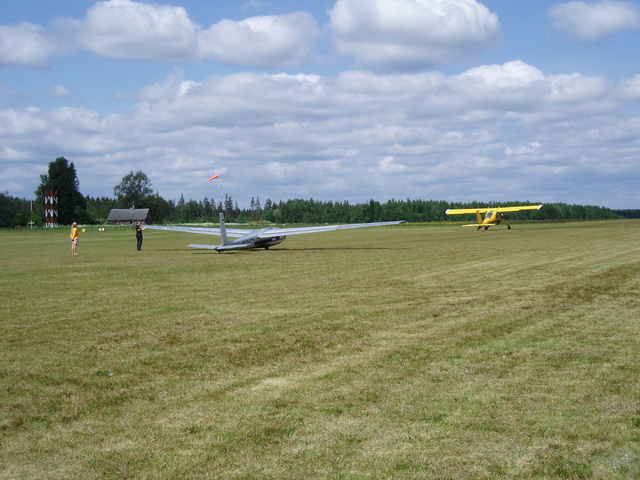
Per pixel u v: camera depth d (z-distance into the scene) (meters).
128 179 176.25
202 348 9.23
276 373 7.75
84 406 6.53
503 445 5.31
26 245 49.00
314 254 30.39
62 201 152.88
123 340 9.87
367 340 9.62
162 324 11.29
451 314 11.89
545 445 5.30
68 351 9.10
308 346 9.27
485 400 6.49
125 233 85.50
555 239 41.50
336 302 13.71
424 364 8.06
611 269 20.00
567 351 8.63
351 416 6.08
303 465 4.98
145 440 5.56
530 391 6.77
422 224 126.75
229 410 6.33
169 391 7.04
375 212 192.88
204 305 13.62
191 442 5.49
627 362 7.94
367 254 29.62
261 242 34.50
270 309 12.89
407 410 6.23
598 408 6.18
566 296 14.06
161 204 183.88
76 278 20.00
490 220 72.00
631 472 4.77
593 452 5.14
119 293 15.92
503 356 8.42
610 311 11.92
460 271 20.27
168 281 18.73
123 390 7.09
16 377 7.68
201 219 190.88
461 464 4.95
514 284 16.47
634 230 57.25
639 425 5.70
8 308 13.39
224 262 26.30
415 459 5.06
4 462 5.11
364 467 4.93
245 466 4.98
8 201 155.75
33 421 6.09
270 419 6.04
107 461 5.12
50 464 5.07
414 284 16.83
